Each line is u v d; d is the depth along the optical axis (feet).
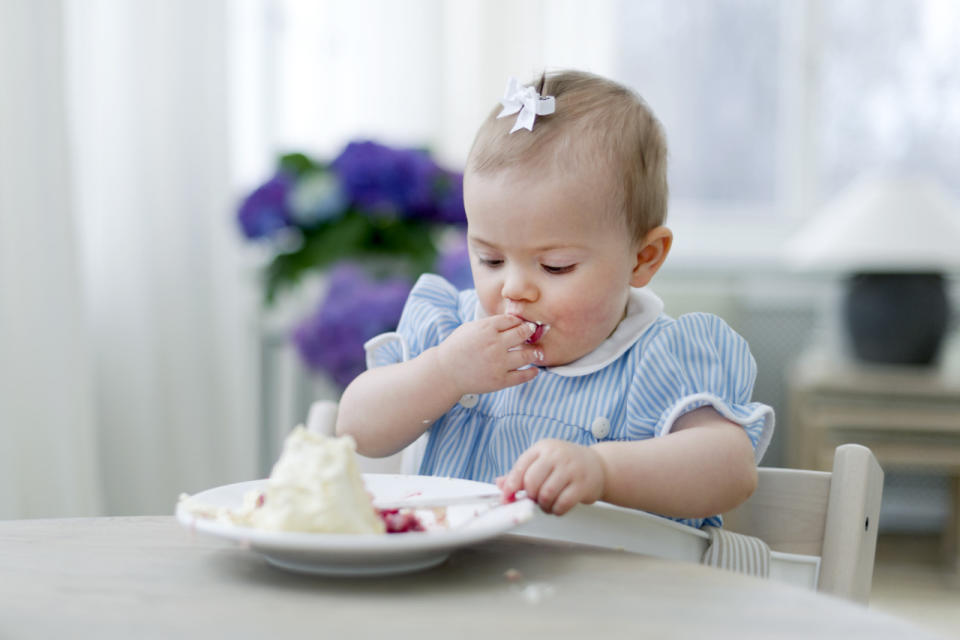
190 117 7.55
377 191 7.03
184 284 7.54
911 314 9.61
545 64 10.44
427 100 9.83
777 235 11.75
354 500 2.03
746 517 2.86
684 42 11.75
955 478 9.27
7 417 5.82
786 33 11.68
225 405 7.83
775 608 1.86
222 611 1.82
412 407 3.01
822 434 9.11
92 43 7.04
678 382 3.04
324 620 1.78
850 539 2.68
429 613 1.82
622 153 2.99
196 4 7.51
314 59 9.27
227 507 2.28
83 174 7.04
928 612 8.00
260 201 7.16
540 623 1.77
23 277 6.01
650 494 2.59
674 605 1.87
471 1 10.28
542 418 3.16
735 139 11.78
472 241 3.03
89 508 6.34
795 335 11.19
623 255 3.02
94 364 7.13
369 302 6.63
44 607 1.84
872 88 11.60
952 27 11.43
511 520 2.09
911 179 9.90
